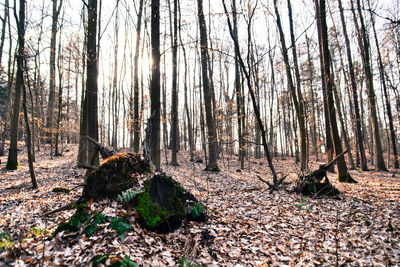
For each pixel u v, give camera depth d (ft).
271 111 83.30
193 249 10.37
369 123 101.14
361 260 11.41
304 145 42.01
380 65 58.18
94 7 35.88
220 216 16.43
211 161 50.72
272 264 10.99
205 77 51.98
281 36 37.55
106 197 12.57
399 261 11.27
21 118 67.10
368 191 27.12
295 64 44.19
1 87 72.33
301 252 12.26
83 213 11.07
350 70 57.88
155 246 10.72
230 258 11.13
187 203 14.73
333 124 37.55
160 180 14.07
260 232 14.44
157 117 29.37
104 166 13.07
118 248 9.52
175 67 54.80
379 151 60.08
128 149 79.30
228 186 34.19
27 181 30.35
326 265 11.05
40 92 73.36
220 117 51.67
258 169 61.26
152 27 29.68
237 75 56.65
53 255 8.90
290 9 42.29
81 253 9.09
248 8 24.56
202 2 47.55
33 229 11.17
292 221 16.70
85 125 40.14
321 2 36.22
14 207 17.24
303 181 24.98
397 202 21.17
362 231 14.69
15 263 8.50
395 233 14.24
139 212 11.99
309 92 85.76
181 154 79.36
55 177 32.78
